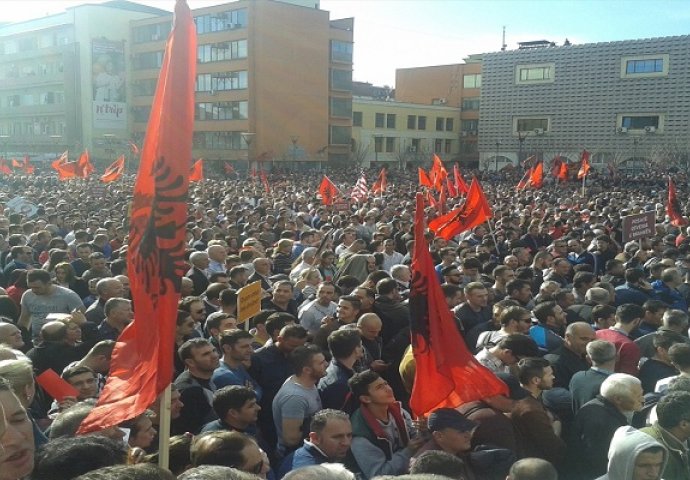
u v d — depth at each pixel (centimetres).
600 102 6806
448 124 8519
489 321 794
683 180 5044
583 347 630
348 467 474
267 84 6538
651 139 6512
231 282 955
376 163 7812
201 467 271
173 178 386
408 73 9106
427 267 495
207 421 547
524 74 7300
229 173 5453
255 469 386
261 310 761
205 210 1980
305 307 827
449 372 490
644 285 951
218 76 6738
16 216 1633
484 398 487
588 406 502
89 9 7375
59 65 7712
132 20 7544
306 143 6869
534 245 1500
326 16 6906
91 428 375
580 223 1795
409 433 523
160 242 382
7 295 833
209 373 573
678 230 1700
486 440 458
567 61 6988
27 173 4600
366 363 645
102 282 804
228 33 6606
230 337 596
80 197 2453
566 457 512
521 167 6581
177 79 388
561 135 7062
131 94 7588
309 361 542
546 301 760
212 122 6800
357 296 753
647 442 393
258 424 614
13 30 8525
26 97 8231
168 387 371
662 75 6431
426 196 2500
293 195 2791
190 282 859
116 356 399
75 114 7619
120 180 3775
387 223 1623
